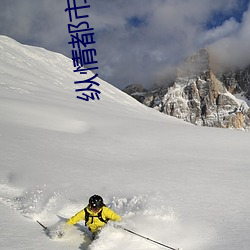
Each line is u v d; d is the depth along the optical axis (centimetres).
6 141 1571
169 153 1781
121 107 7175
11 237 543
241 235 587
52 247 524
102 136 2233
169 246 541
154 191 921
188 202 814
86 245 548
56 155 1411
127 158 1552
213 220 677
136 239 552
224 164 1469
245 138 2519
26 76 6756
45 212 710
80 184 968
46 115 2852
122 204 775
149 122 3378
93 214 574
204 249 530
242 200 847
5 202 768
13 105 2919
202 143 2206
